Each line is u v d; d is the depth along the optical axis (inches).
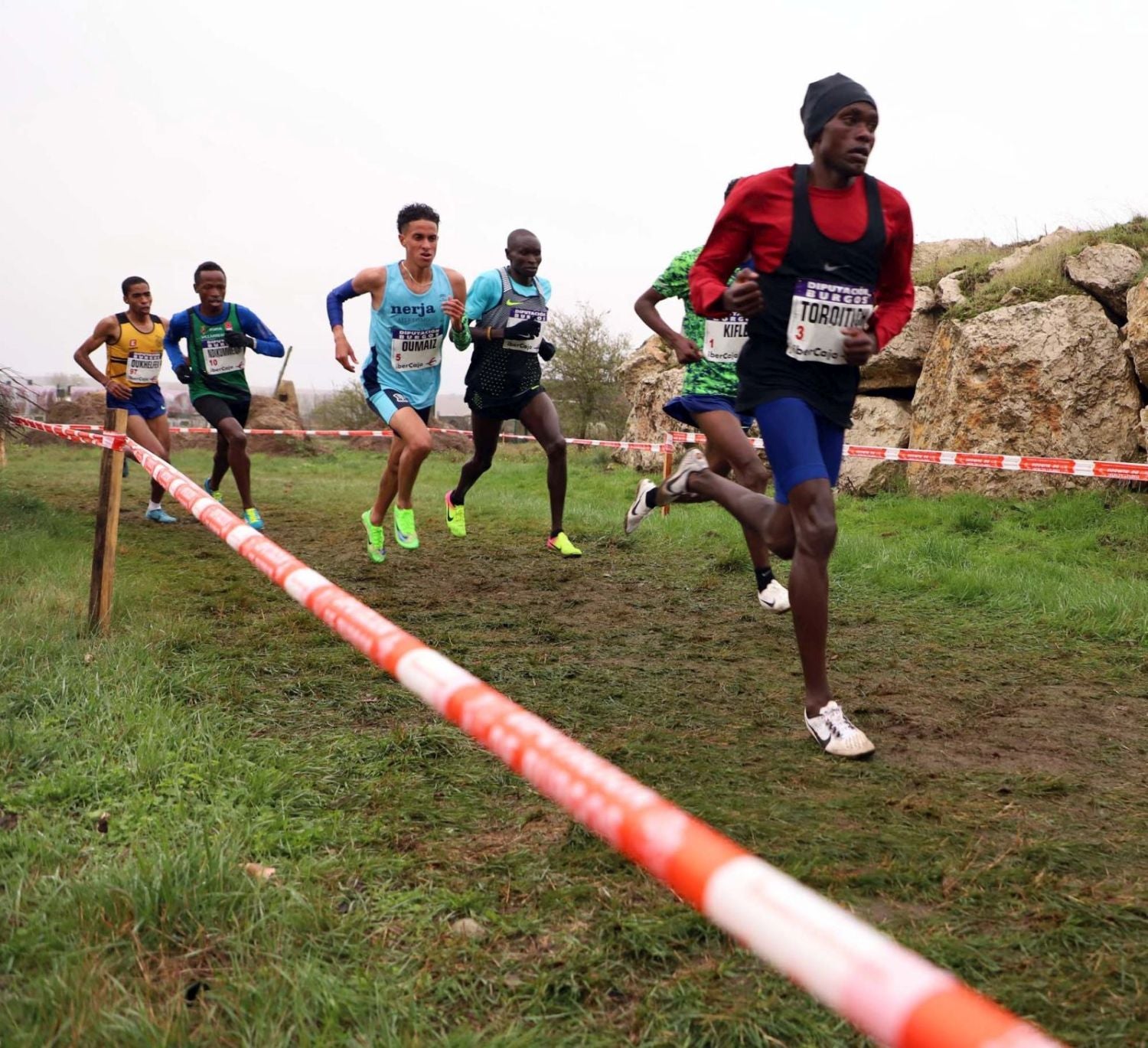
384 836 104.3
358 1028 71.6
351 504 423.8
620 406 956.6
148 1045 67.2
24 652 159.5
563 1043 71.6
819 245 131.3
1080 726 151.6
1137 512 327.6
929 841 106.6
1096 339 364.8
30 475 534.0
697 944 85.2
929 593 246.2
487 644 194.5
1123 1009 76.9
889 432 424.2
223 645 181.5
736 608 232.1
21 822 101.0
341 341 240.1
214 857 89.7
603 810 41.7
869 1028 28.4
